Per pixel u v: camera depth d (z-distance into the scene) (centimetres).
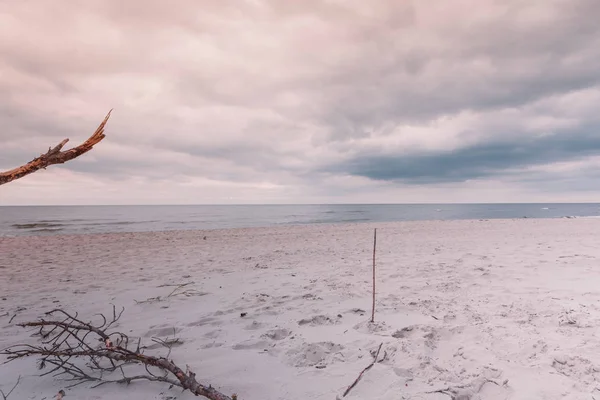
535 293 432
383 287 496
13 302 457
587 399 196
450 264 668
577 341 277
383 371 230
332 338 298
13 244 1263
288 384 217
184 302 440
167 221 3591
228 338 305
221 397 182
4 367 243
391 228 1825
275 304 419
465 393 205
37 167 124
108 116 140
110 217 4722
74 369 225
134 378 208
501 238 1166
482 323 329
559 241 1010
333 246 1062
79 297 479
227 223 3219
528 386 213
